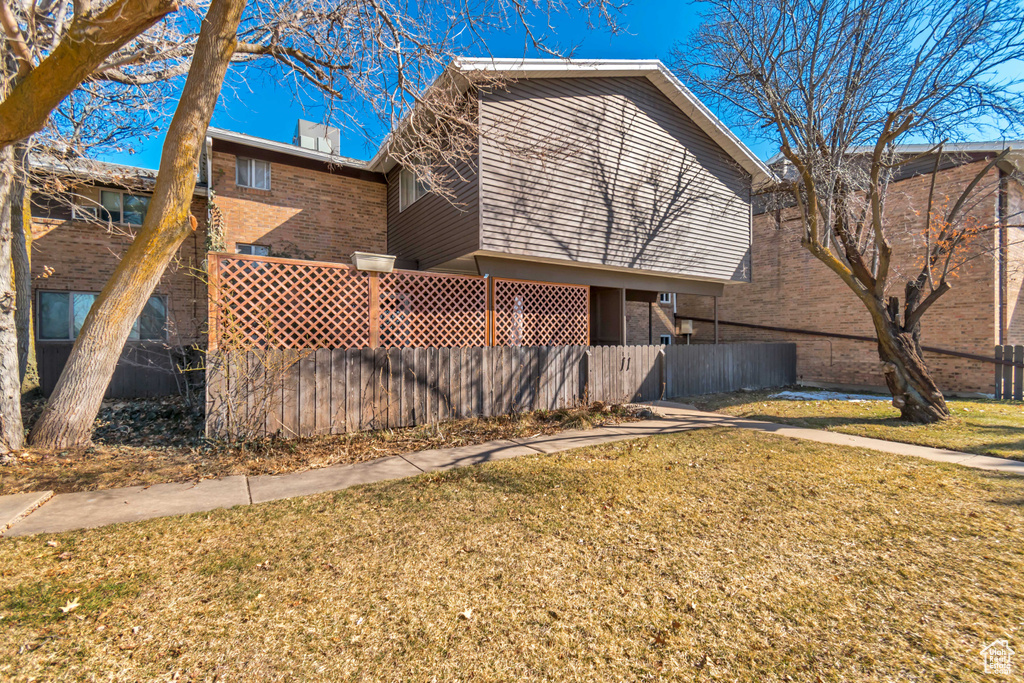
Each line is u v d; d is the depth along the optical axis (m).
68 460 5.18
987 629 2.34
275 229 12.68
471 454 5.89
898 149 12.44
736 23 8.94
